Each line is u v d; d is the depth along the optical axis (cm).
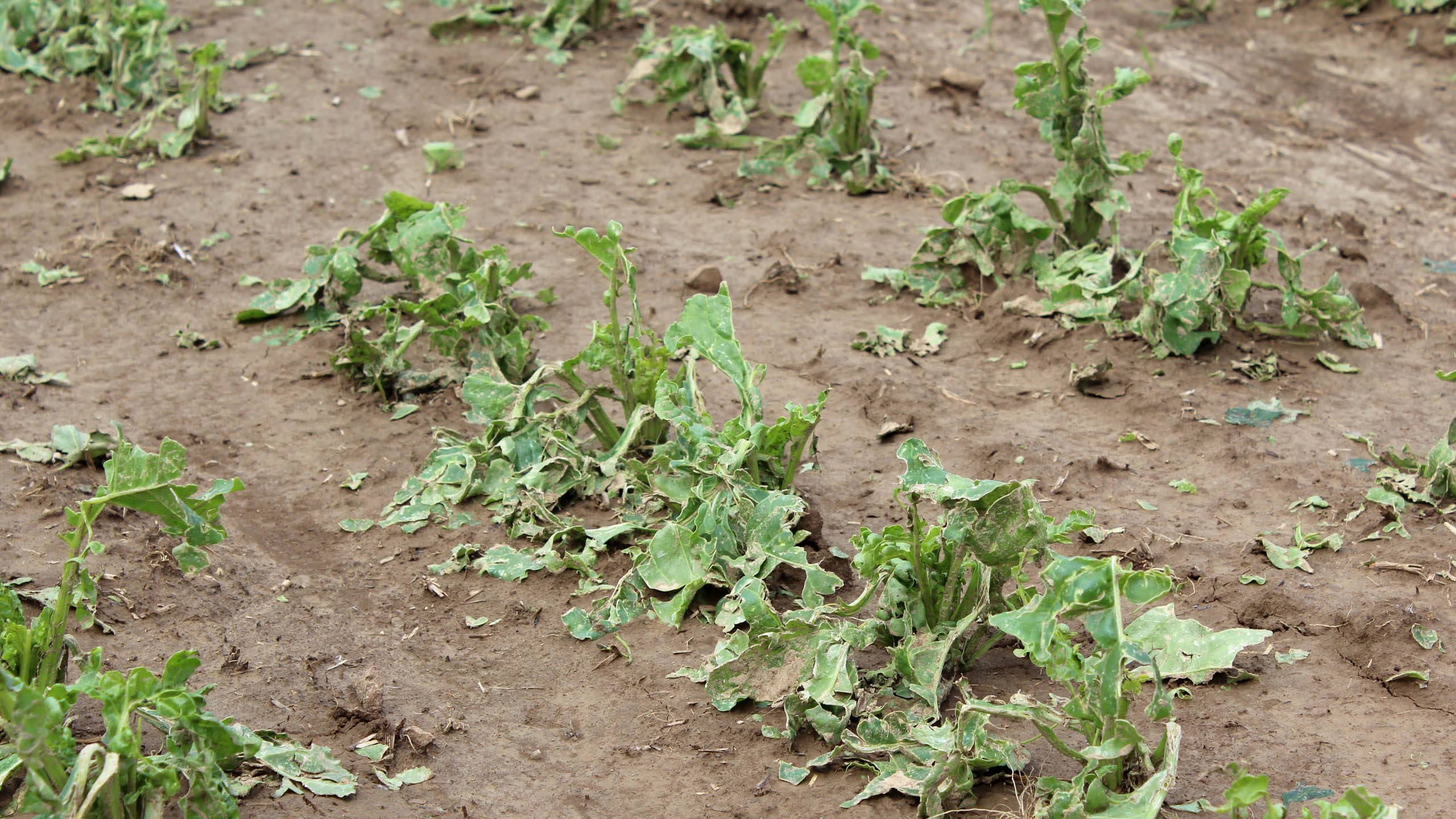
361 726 529
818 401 620
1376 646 567
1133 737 434
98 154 1172
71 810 399
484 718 538
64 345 867
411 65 1406
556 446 689
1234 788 410
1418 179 1146
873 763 500
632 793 495
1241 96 1342
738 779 501
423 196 1100
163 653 567
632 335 792
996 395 812
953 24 1551
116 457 485
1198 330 843
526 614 606
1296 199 1098
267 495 704
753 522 598
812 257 1001
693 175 1157
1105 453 742
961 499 506
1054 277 912
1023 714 462
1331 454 730
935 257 945
